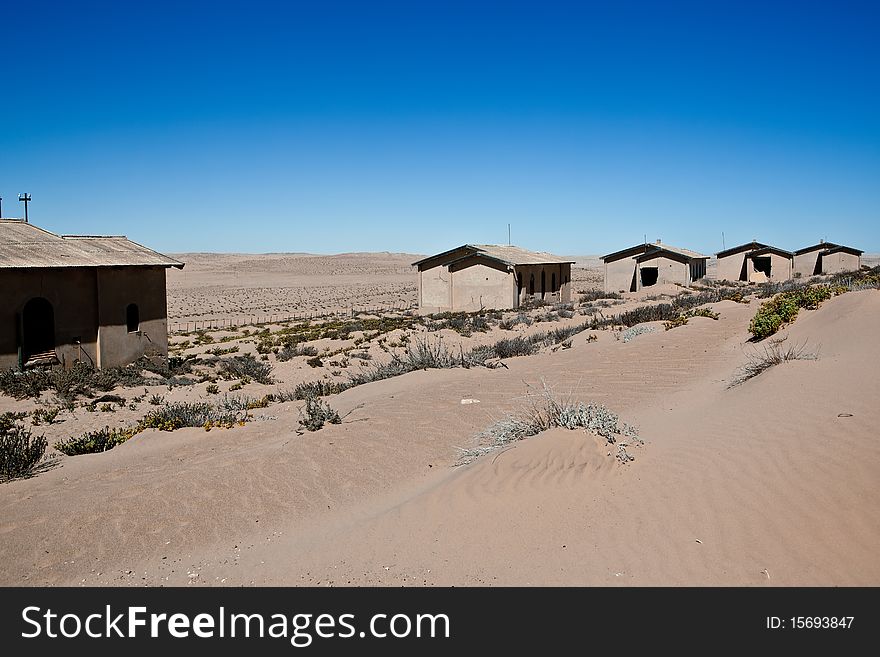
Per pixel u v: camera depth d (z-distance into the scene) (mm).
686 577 6672
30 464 13312
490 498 8742
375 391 18047
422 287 54469
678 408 13312
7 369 24000
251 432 14695
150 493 10516
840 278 47781
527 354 24641
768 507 7523
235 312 79812
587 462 9250
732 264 69000
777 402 10992
